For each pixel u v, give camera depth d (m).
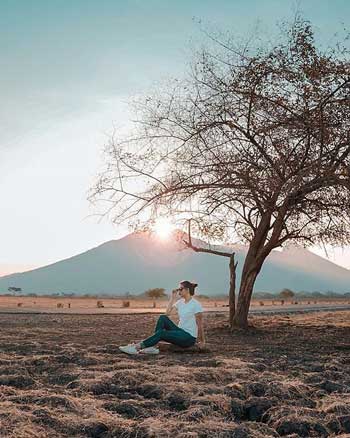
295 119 15.48
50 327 19.38
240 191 18.22
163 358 11.16
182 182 17.34
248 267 19.88
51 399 7.04
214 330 19.47
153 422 6.26
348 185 15.13
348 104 14.98
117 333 17.09
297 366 10.27
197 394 7.57
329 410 7.05
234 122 16.70
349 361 11.71
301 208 17.72
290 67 15.62
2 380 8.25
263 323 23.27
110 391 7.84
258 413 7.07
